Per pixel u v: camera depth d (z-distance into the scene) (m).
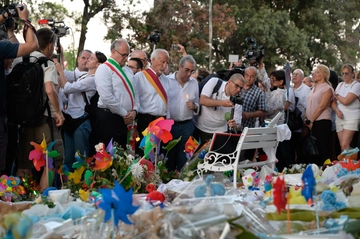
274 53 33.72
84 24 25.45
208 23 31.77
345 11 37.72
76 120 7.39
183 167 7.19
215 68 33.66
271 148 7.34
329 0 37.78
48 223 3.25
